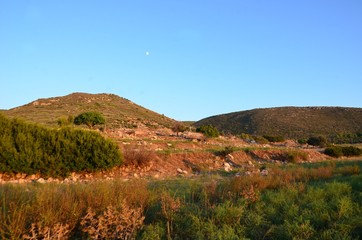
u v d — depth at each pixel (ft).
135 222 24.23
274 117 375.04
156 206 30.40
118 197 28.04
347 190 37.55
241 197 34.50
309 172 54.75
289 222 27.58
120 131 137.08
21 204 23.76
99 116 155.33
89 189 28.81
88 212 23.27
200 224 26.43
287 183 43.16
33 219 22.70
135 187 31.86
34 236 20.31
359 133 291.17
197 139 132.98
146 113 370.94
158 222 26.96
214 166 86.99
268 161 103.91
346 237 24.08
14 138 56.29
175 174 70.90
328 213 29.43
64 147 59.11
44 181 51.93
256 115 388.16
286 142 197.67
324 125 347.15
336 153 129.18
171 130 169.89
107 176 62.75
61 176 58.54
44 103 331.57
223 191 36.63
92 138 62.95
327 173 54.03
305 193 37.83
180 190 39.83
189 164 83.30
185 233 25.93
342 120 361.10
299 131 329.93
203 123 416.87
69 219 24.12
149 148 93.66
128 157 70.08
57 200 25.85
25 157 54.80
